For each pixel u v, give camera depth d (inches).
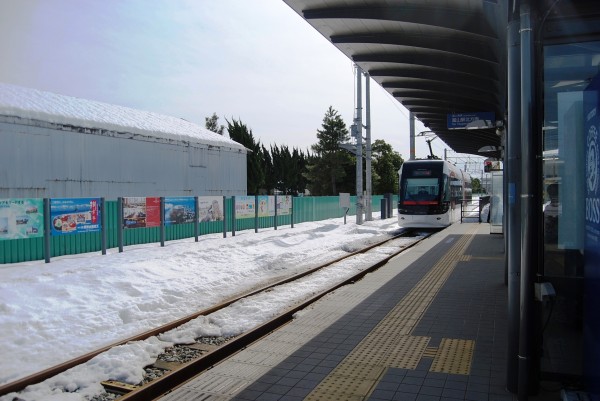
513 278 171.6
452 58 476.7
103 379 210.4
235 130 1539.1
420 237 855.7
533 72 163.8
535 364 167.6
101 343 259.8
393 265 471.2
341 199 1039.0
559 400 164.9
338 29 424.5
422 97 668.1
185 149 919.7
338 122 2397.9
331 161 2389.3
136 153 805.9
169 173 878.4
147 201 566.9
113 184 759.7
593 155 152.6
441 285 368.2
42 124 650.2
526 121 163.3
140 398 191.2
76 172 698.2
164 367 230.4
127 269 411.2
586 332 159.3
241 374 197.8
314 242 724.0
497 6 299.1
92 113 783.1
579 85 170.4
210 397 177.2
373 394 176.2
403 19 369.1
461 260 498.0
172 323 289.7
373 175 2502.5
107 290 353.4
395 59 490.0
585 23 167.5
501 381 185.6
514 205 170.9
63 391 201.3
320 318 280.2
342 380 189.6
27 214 433.7
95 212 500.7
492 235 768.9
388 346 228.8
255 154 1552.7
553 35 170.7
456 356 213.5
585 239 161.9
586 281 159.3
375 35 434.6
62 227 465.4
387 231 948.0
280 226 924.6
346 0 365.4
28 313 288.8
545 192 170.6
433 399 171.2
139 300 339.9
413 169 954.1
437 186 927.0
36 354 240.1
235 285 421.4
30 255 459.2
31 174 634.2
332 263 538.9
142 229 607.8
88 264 436.5
